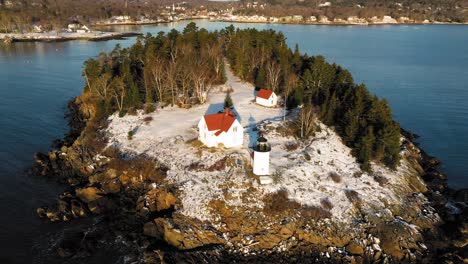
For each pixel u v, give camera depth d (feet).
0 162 218.38
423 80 450.30
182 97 284.00
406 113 330.75
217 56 350.84
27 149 236.22
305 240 154.71
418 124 305.53
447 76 474.08
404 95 384.68
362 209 170.60
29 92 359.05
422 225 168.35
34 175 205.87
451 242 158.71
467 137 280.31
